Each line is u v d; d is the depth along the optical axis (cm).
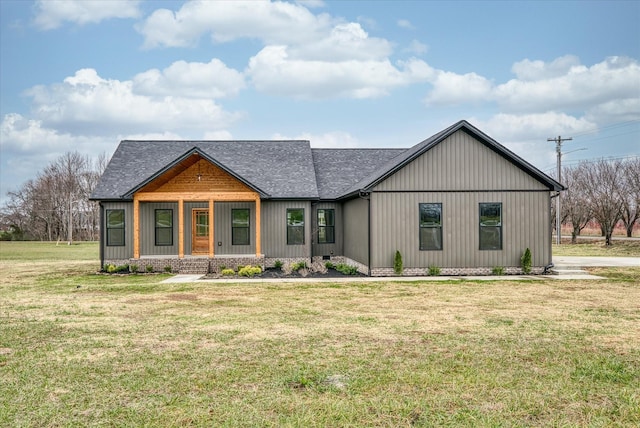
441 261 1878
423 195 1877
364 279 1781
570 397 590
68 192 6644
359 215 2044
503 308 1177
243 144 2684
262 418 532
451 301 1286
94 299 1358
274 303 1275
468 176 1891
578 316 1072
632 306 1200
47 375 679
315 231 2364
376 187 1864
